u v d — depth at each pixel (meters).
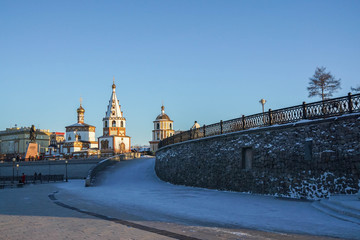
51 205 14.91
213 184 23.55
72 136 108.62
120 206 14.12
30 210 13.12
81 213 11.96
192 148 27.42
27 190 26.58
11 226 9.51
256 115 20.39
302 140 17.05
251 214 11.52
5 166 61.75
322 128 16.12
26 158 71.00
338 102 15.63
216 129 24.33
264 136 19.41
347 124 15.06
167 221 10.09
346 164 14.85
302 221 10.01
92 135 112.44
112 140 99.31
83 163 54.91
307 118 17.06
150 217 10.91
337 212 11.23
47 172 57.28
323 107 16.30
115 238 7.71
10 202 16.55
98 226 9.26
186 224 9.55
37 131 120.94
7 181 47.41
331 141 15.62
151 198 17.58
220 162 23.02
